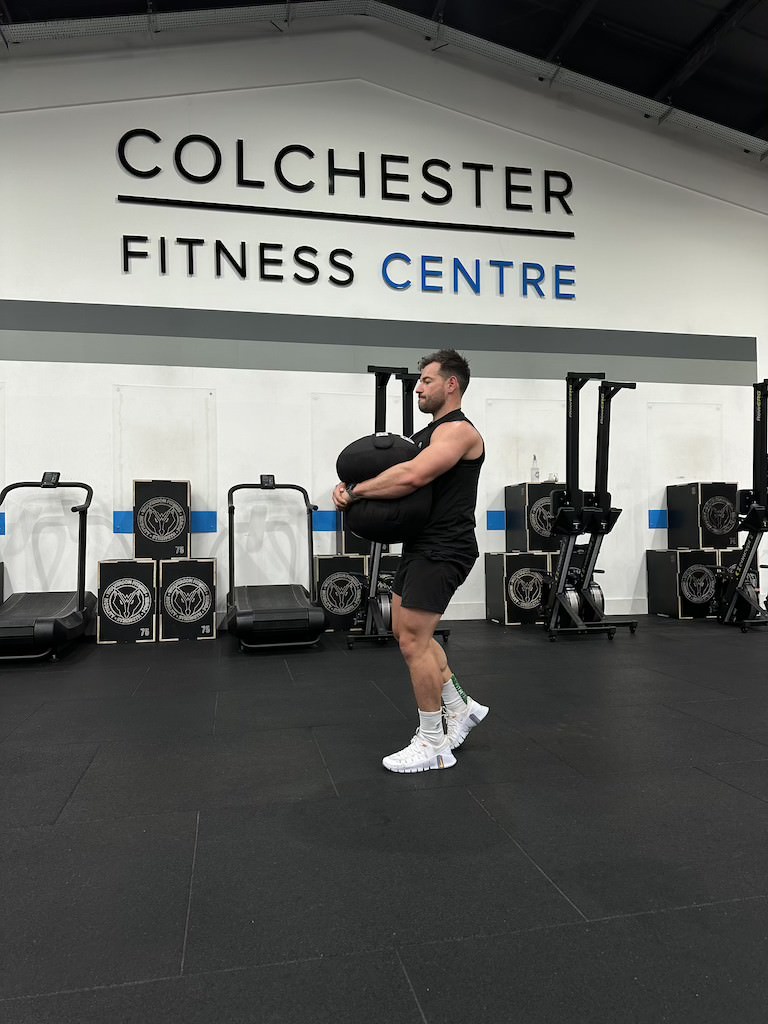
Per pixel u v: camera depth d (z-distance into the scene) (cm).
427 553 204
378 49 543
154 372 499
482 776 207
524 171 565
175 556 470
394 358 536
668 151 591
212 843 166
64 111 493
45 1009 108
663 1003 108
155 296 501
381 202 539
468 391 550
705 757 222
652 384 582
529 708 282
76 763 222
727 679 334
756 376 605
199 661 389
